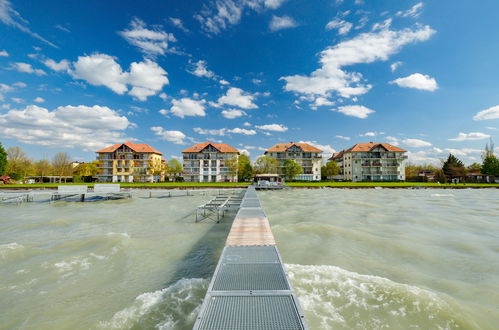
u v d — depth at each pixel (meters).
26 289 7.30
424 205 24.75
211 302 4.19
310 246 11.02
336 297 6.43
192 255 10.30
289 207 23.47
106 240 11.90
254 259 6.39
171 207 25.50
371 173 74.56
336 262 9.13
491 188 52.38
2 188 48.09
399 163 74.44
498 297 6.71
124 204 28.36
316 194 39.12
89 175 72.88
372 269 8.63
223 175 74.94
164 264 9.27
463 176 68.56
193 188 51.19
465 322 5.46
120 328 5.46
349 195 37.09
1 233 13.98
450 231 13.88
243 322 3.62
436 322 5.46
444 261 9.41
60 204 28.92
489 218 17.67
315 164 76.94
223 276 5.27
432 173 80.56
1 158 56.06
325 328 5.21
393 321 5.47
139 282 7.76
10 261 9.44
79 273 8.39
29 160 77.69
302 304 6.11
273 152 77.19
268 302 4.18
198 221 18.02
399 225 15.38
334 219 17.23
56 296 6.91
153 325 5.51
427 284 7.55
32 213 21.70
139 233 14.09
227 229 15.34
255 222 11.24
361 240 11.95
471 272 8.43
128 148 75.75
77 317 5.93
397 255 10.04
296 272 8.01
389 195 36.91
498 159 67.06
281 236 12.61
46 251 10.58
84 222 17.23
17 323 5.75
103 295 6.95
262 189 49.69
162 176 76.88
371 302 6.20
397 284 7.02
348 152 76.88
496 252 10.41
